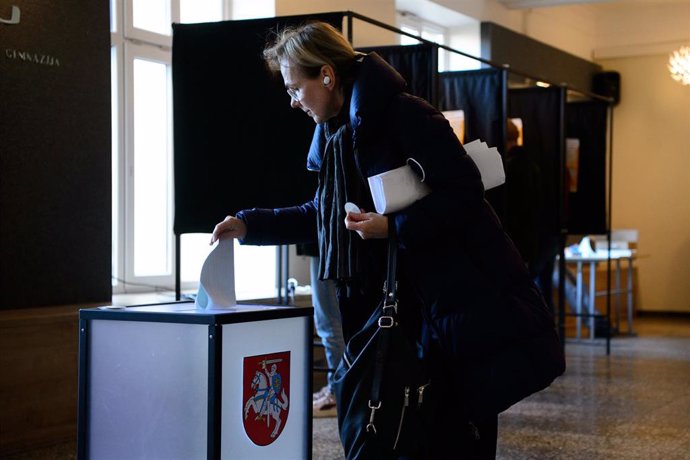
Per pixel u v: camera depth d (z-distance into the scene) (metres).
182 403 1.94
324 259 2.13
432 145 1.95
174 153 3.88
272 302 5.39
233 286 2.11
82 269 4.33
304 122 3.79
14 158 4.02
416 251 1.98
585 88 10.95
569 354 7.56
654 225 11.58
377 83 1.98
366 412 1.95
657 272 11.59
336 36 2.08
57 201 4.21
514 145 6.23
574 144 7.51
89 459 2.05
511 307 1.96
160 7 5.87
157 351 1.97
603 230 7.56
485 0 8.60
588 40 11.44
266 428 2.04
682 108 11.38
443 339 1.96
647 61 11.52
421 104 2.00
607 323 7.62
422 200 1.94
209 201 3.88
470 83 5.94
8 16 3.98
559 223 6.75
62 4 4.21
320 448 3.81
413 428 1.95
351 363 2.05
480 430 2.14
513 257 2.01
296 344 2.13
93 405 2.05
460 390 1.97
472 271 1.96
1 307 3.98
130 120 5.55
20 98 4.04
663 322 10.81
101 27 4.39
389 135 2.01
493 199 5.80
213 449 1.89
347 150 2.08
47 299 4.18
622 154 11.70
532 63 9.41
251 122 3.84
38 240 4.13
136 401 2.00
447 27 8.68
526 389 1.93
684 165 11.38
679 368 6.66
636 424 4.47
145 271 5.77
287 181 3.81
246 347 1.98
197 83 3.87
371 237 1.97
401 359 1.95
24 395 3.70
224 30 3.85
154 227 5.82
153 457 1.98
